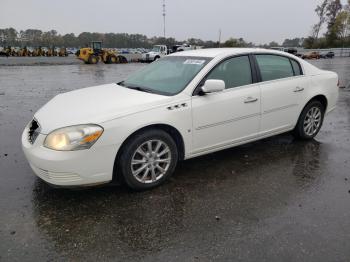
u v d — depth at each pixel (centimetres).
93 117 331
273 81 462
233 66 429
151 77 450
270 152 487
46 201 344
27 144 349
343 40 8231
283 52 491
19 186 377
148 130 357
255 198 349
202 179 396
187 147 389
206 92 383
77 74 1941
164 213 321
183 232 289
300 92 493
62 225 300
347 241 275
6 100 958
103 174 335
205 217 313
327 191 364
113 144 332
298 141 538
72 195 356
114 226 299
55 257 257
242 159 460
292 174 409
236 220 307
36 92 1143
